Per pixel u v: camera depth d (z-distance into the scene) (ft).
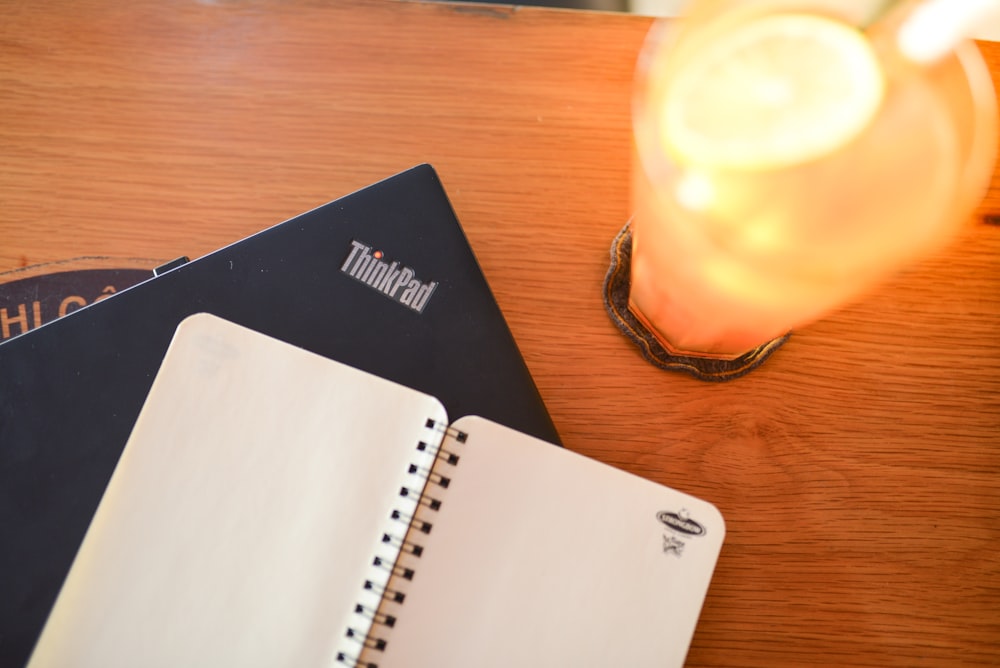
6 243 1.79
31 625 1.46
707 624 1.58
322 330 1.62
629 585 1.35
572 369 1.72
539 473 1.37
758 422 1.68
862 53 1.09
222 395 1.38
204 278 1.63
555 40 1.89
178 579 1.32
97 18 1.91
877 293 1.71
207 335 1.40
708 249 1.18
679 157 1.11
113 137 1.85
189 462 1.36
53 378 1.57
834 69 1.10
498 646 1.32
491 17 1.90
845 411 1.68
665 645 1.33
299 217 1.67
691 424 1.68
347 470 1.37
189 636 1.31
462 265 1.67
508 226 1.80
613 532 1.36
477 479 1.37
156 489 1.35
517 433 1.39
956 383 1.69
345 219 1.68
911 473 1.65
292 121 1.86
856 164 1.07
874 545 1.61
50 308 1.76
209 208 1.82
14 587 1.48
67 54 1.89
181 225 1.81
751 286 1.21
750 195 1.09
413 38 1.90
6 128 1.85
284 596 1.33
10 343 1.58
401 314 1.64
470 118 1.86
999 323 1.70
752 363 1.68
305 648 1.31
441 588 1.34
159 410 1.37
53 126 1.85
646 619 1.34
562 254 1.78
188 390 1.38
